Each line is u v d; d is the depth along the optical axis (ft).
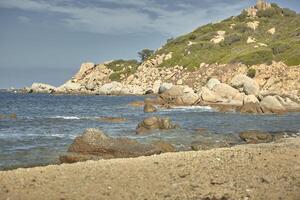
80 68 538.88
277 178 49.29
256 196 41.78
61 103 290.97
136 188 45.39
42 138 102.32
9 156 77.77
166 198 41.45
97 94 440.04
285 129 127.65
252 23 540.52
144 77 463.01
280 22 536.42
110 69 534.37
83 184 47.11
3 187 45.60
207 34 527.81
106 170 54.29
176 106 217.97
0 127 128.88
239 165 56.75
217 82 271.90
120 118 152.46
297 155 64.23
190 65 435.94
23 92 543.80
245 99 210.59
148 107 197.06
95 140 72.74
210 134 112.78
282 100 195.72
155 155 66.49
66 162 69.51
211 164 57.62
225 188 44.98
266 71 348.79
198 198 41.29
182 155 65.77
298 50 367.04
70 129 123.95
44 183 47.55
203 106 217.77
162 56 481.05
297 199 40.75
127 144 73.36
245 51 418.51
